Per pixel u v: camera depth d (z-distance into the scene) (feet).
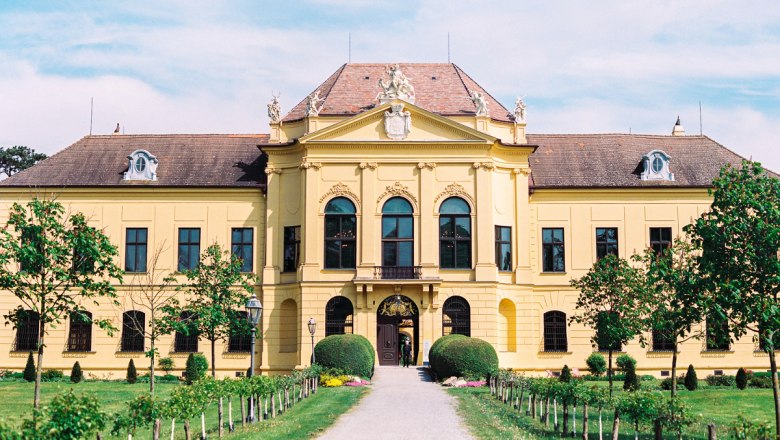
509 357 184.55
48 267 105.70
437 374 156.04
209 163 200.03
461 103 192.54
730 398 136.87
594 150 204.64
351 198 183.73
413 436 88.84
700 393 143.95
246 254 192.13
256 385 103.14
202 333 155.63
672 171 198.39
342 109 192.03
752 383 159.84
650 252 133.69
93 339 188.96
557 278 191.31
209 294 156.66
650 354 187.83
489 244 181.57
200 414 95.40
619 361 184.55
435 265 179.93
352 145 183.83
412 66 205.57
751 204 90.94
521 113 192.54
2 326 189.37
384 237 183.11
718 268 92.07
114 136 207.51
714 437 71.72
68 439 63.10
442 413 109.19
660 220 193.26
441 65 205.98
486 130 185.47
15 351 188.55
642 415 81.46
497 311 181.57
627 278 134.82
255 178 195.42
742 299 89.61
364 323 179.01
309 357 177.78
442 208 183.42
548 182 194.80
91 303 189.67
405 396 130.93
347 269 181.57
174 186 192.75
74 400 65.05
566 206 193.88
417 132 184.24
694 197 193.26
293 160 189.57
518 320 187.11
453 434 90.17
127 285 189.57
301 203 185.78
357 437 88.38
